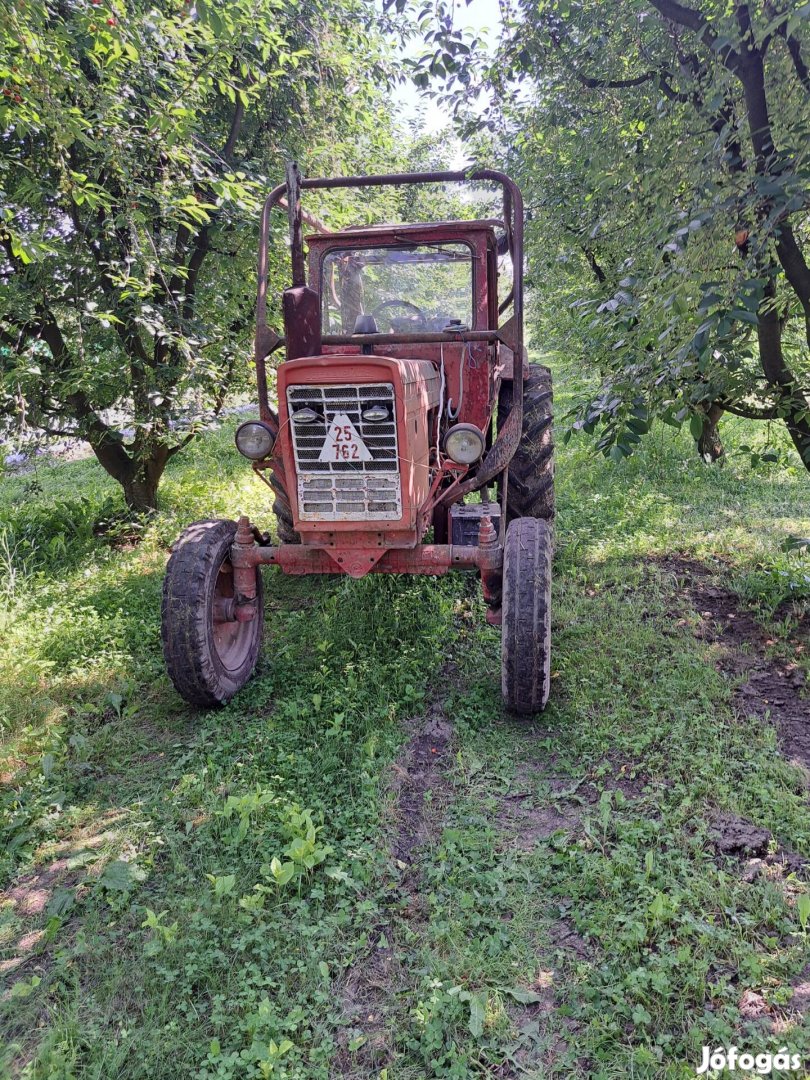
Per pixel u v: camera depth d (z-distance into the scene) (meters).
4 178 5.96
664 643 4.46
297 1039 2.25
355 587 5.48
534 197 7.45
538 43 5.13
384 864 2.89
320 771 3.46
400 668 4.31
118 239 6.23
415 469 3.65
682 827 2.99
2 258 6.26
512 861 2.88
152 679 4.49
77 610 5.36
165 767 3.62
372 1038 2.25
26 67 4.51
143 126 6.08
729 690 3.91
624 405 3.78
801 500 7.04
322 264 4.60
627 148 4.69
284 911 2.72
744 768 3.31
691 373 3.68
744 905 2.60
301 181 4.20
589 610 5.00
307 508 3.64
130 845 3.08
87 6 4.82
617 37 5.00
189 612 3.80
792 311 4.97
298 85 7.48
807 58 3.71
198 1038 2.26
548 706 3.92
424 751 3.66
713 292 3.08
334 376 3.39
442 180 4.18
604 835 2.96
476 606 5.18
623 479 8.12
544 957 2.49
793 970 2.35
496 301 4.75
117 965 2.51
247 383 7.55
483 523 3.89
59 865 3.02
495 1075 2.13
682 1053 2.14
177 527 7.12
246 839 3.04
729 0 3.68
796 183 3.12
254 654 4.45
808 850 2.83
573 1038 2.21
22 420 5.99
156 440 6.98
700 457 8.19
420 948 2.54
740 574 5.36
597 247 6.64
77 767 3.61
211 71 5.88
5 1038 2.30
